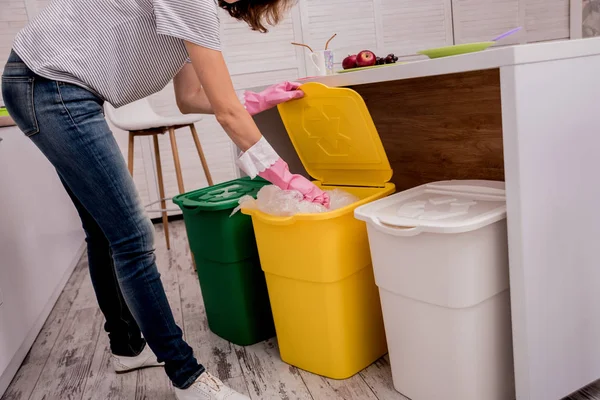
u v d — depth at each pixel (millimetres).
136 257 1203
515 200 1009
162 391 1459
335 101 1393
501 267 1098
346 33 3502
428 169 1641
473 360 1117
